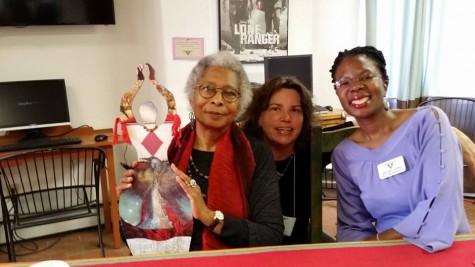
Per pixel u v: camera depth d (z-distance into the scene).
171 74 2.87
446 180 1.05
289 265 0.86
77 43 2.71
